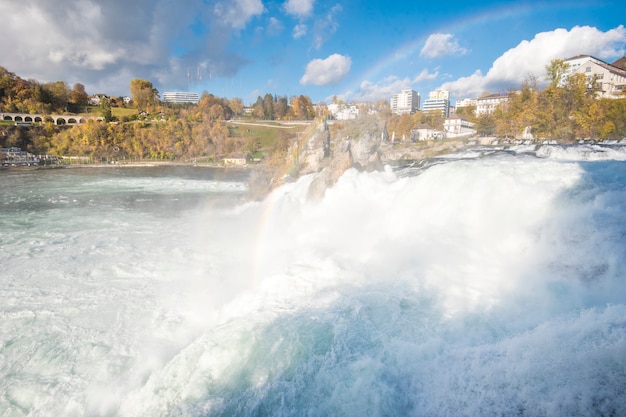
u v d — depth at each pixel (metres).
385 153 48.59
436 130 86.06
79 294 13.02
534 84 63.53
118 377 8.80
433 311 9.48
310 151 31.12
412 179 18.70
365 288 11.16
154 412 7.28
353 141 25.03
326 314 9.69
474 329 8.45
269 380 7.50
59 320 11.25
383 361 7.68
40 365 9.23
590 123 47.19
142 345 10.02
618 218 11.05
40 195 40.88
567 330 6.72
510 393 5.93
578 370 5.70
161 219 26.56
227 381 7.63
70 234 21.72
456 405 6.20
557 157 29.09
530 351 6.55
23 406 8.05
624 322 6.36
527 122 54.78
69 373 8.96
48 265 15.90
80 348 9.86
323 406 6.74
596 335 6.25
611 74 67.31
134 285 13.84
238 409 6.96
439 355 7.58
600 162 17.97
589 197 12.68
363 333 8.72
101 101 144.12
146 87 162.12
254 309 10.41
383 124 26.67
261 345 8.45
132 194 42.44
